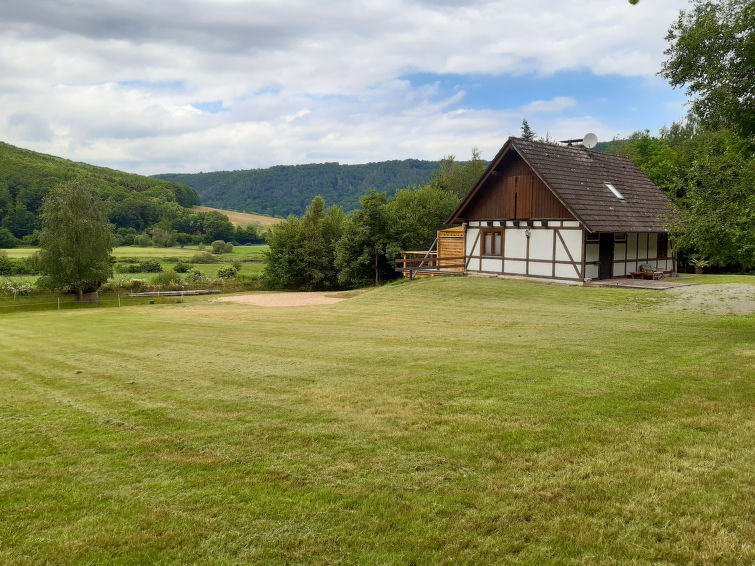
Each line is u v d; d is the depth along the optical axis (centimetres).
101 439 604
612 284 2106
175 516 415
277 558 356
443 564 344
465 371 854
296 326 1622
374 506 420
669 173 3506
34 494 462
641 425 570
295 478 475
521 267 2455
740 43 1230
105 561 358
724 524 378
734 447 505
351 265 3769
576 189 2284
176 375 940
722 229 1098
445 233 3112
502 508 409
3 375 1041
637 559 343
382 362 969
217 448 557
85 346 1380
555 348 1034
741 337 1110
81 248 3625
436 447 533
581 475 458
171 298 3647
